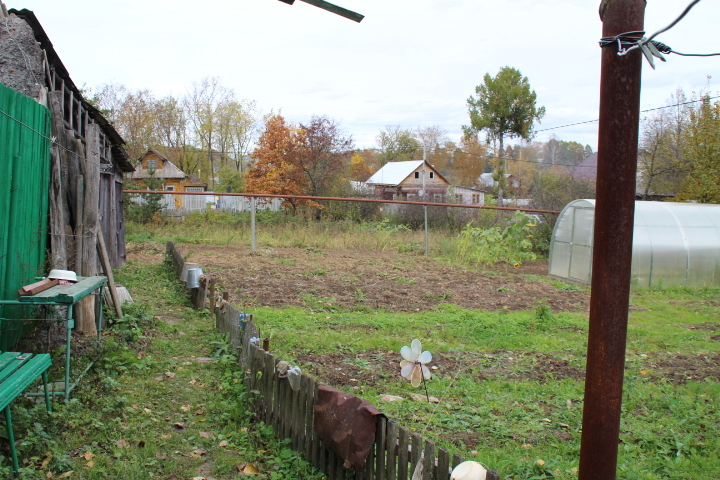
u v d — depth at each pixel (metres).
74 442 4.04
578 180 30.36
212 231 21.84
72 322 4.62
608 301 2.60
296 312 9.80
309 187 32.59
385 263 17.20
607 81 2.54
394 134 69.19
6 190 4.79
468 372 6.92
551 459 4.38
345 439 3.59
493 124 47.88
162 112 52.44
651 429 5.20
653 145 33.16
